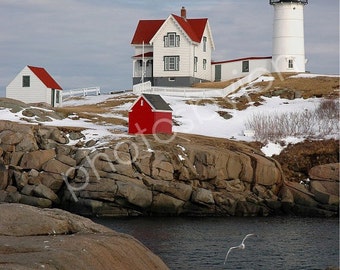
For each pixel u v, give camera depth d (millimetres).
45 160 67250
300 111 85812
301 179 72750
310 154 75625
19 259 19766
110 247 22719
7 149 68438
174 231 54406
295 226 58781
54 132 70688
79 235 23641
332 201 67375
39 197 64812
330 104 84375
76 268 20219
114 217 63312
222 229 56156
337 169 70250
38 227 23594
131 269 22500
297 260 43250
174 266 40469
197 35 111500
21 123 74000
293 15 106500
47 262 19750
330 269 32875
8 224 23344
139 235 51938
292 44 106562
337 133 79750
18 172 66188
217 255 44219
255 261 42656
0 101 81750
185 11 115312
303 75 102062
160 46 109438
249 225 59125
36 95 94062
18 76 94562
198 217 64438
